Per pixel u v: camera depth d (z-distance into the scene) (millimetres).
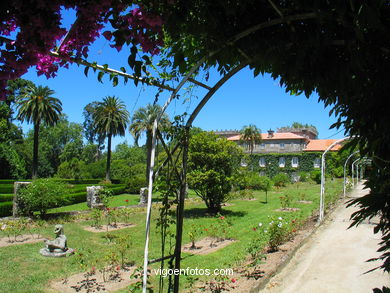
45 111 27844
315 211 12391
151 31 1767
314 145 44000
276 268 5266
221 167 12781
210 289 4438
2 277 5461
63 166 37688
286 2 1780
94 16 1590
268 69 2564
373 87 1844
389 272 1847
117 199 21078
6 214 12516
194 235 7797
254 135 41500
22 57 1478
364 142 2104
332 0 1500
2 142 32625
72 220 11625
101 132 32219
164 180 2664
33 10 1398
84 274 5598
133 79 2035
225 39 2018
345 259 6059
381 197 1860
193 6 1853
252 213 13312
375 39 1626
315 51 1851
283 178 29703
